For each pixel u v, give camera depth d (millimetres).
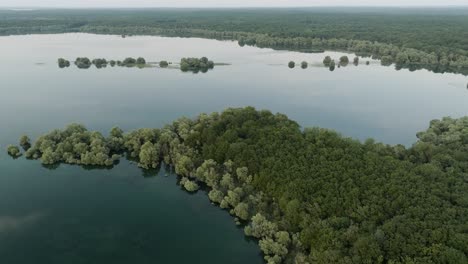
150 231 113125
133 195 131125
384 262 90000
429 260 84562
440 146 135500
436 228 91562
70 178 141250
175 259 102875
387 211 101125
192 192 132375
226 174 127438
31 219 117562
